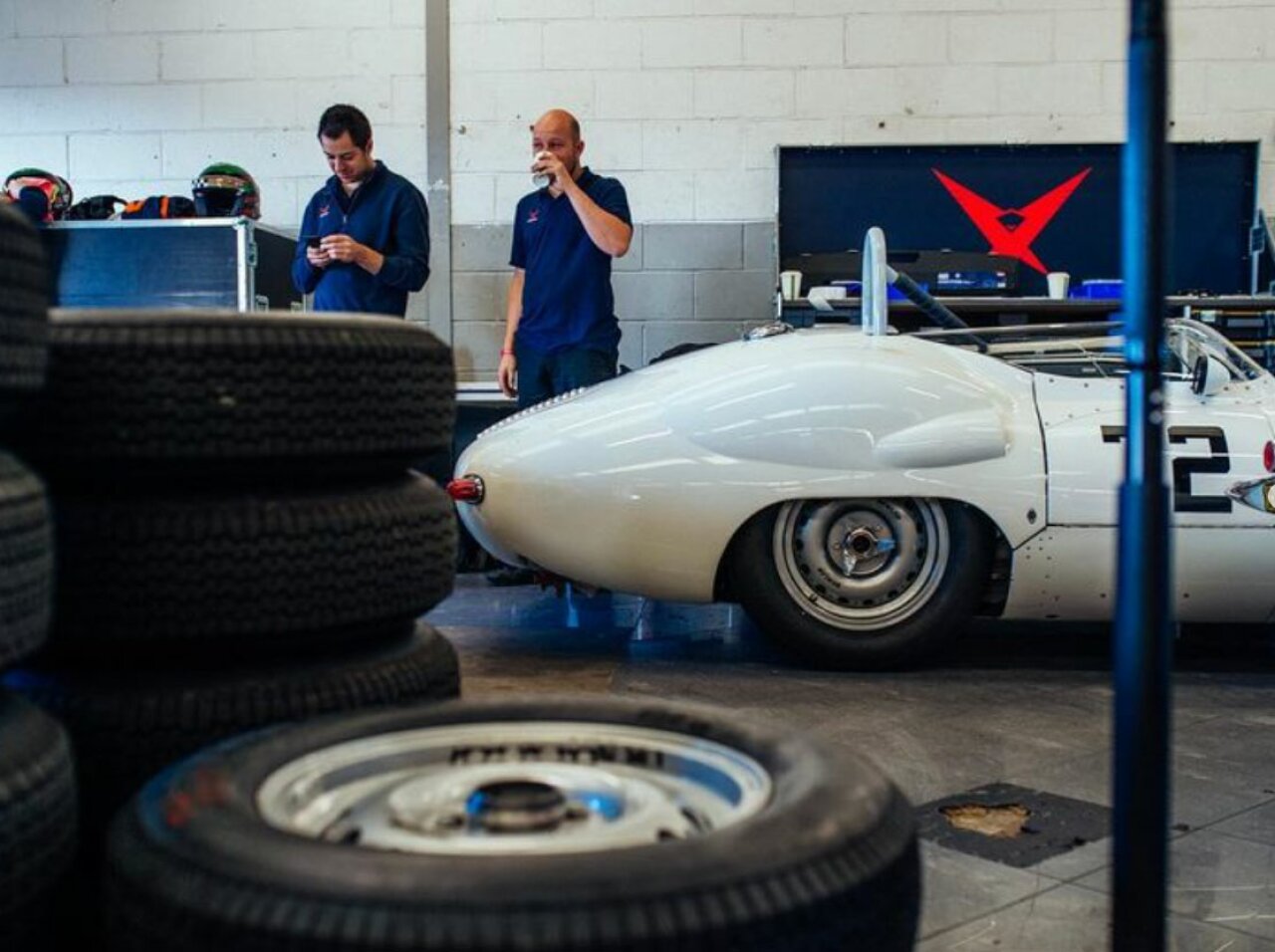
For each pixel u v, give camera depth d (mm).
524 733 1243
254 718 1335
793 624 3268
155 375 1316
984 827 2137
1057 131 6023
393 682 1433
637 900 863
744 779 1124
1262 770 2473
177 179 6367
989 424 3217
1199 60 5957
